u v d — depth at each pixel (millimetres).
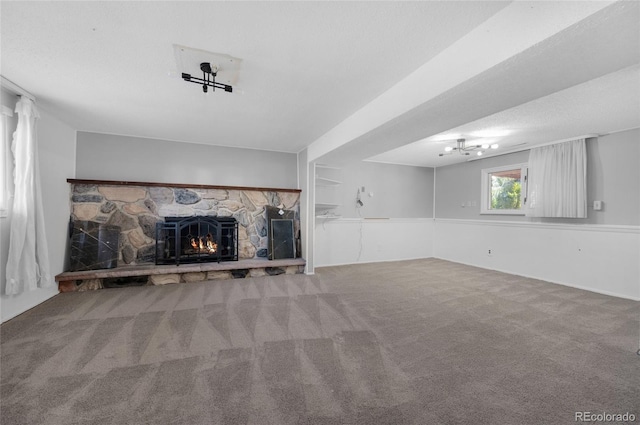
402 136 3166
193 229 4508
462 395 1684
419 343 2336
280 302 3328
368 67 2227
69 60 2174
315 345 2279
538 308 3219
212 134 4223
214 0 1518
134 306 3121
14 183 2748
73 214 3938
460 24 1699
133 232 4238
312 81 2471
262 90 2656
